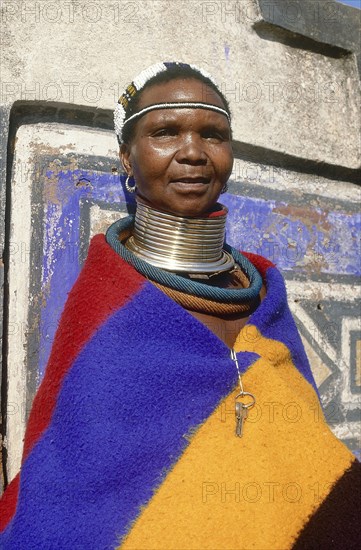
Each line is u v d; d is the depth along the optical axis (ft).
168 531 4.05
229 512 4.09
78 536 4.16
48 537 4.22
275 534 4.06
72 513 4.24
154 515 4.09
